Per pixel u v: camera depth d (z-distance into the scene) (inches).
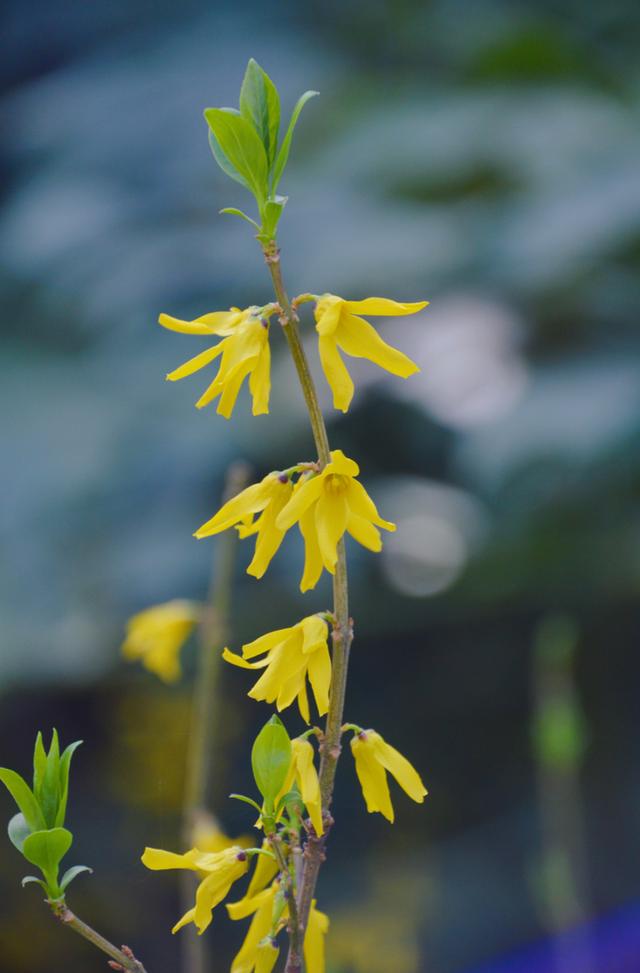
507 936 103.3
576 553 97.0
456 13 112.6
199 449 91.1
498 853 110.6
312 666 34.0
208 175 100.6
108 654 95.3
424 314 91.0
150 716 112.0
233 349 34.0
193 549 91.7
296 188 97.7
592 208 83.5
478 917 104.9
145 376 95.3
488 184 95.4
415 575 107.3
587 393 82.7
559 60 99.2
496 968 100.0
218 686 109.9
